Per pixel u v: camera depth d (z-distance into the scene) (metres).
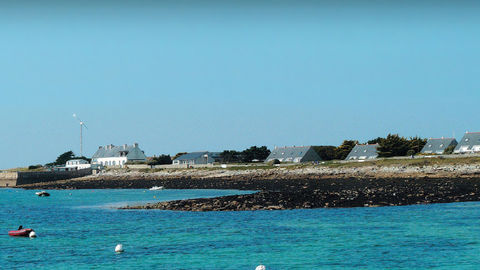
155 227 70.94
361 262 49.03
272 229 66.44
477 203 86.06
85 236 65.62
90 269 48.50
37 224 78.25
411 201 89.19
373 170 162.88
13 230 71.06
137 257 52.81
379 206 84.69
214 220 75.25
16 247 59.12
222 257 52.12
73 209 100.31
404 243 56.22
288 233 63.50
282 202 90.38
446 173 140.25
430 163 157.25
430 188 106.50
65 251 56.44
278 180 163.25
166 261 50.94
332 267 47.66
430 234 60.56
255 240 59.91
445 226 65.25
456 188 105.12
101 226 73.88
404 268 46.81
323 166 182.38
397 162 165.38
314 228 66.31
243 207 86.88
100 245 59.34
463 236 59.06
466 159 155.00
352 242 57.41
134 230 69.06
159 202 103.75
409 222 68.69
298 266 48.19
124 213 88.31
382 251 52.97
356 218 73.12
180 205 93.12
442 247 54.06
